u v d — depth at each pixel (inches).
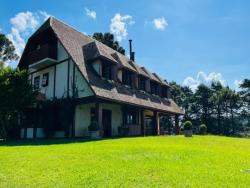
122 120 994.7
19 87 702.5
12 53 1652.3
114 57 938.1
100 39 1644.9
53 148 441.7
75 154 366.3
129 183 216.2
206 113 2268.7
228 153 429.1
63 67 852.6
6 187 206.2
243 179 238.5
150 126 1232.8
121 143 537.6
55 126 828.0
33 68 960.9
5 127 746.2
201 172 262.8
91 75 781.9
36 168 271.6
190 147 502.3
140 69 1103.6
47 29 875.4
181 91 2426.2
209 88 2321.6
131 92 943.7
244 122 2250.2
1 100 683.4
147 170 264.5
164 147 473.7
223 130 2170.3
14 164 292.4
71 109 785.6
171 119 2203.5
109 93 782.5
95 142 561.3
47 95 888.3
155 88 1213.1
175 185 212.8
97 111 724.7
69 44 837.2
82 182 218.1
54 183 215.6
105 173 249.8
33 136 812.6
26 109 824.9
